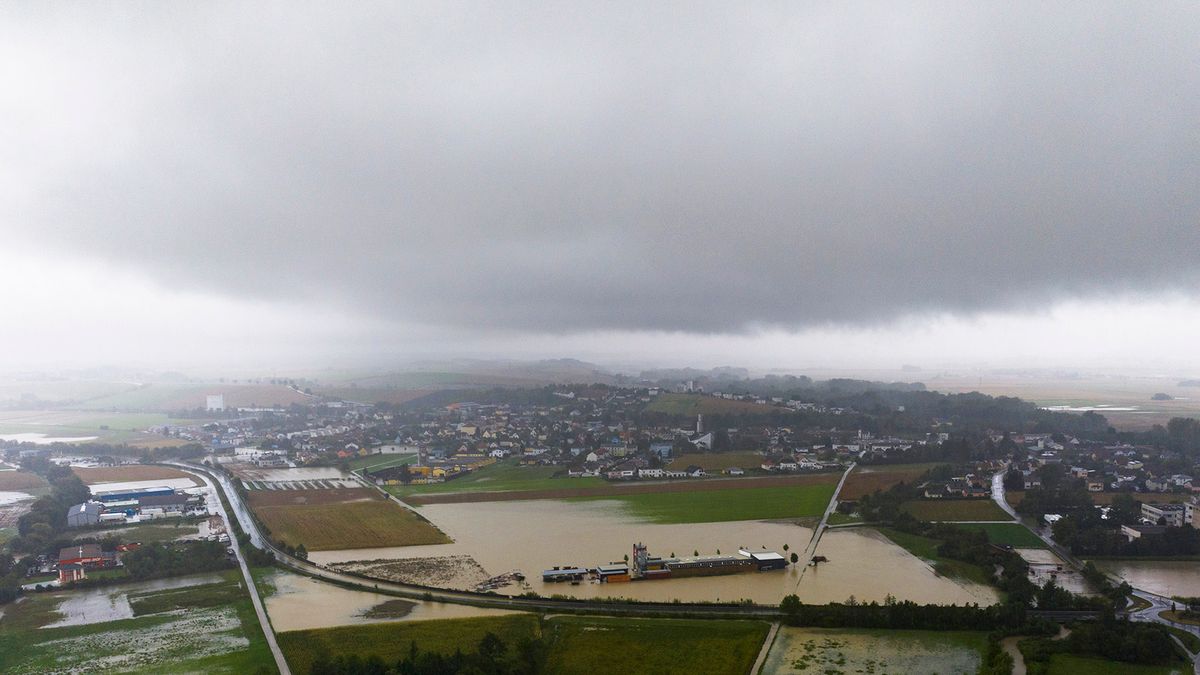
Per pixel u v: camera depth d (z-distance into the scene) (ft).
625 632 489.67
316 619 523.29
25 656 467.52
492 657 435.94
